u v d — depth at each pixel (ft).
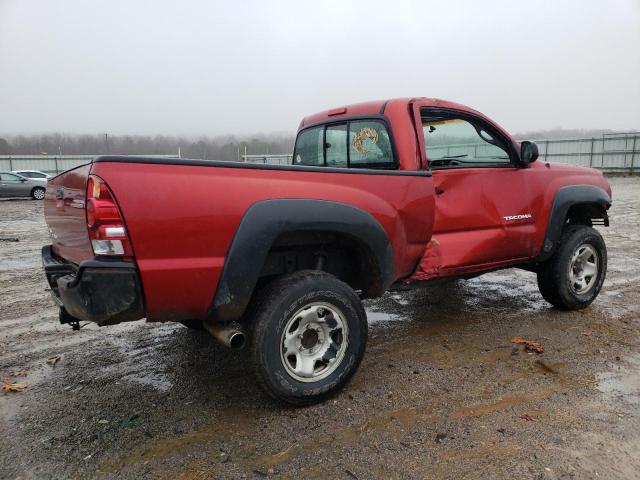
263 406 9.85
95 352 12.95
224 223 8.51
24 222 44.60
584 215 16.78
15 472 7.89
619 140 112.37
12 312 16.57
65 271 9.42
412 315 15.58
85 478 7.72
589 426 8.90
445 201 12.19
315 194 9.52
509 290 18.45
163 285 8.13
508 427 8.89
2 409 9.95
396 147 11.73
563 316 15.16
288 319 9.31
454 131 12.90
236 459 8.12
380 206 10.43
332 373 9.91
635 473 7.61
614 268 21.58
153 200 7.91
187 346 13.25
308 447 8.41
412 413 9.46
